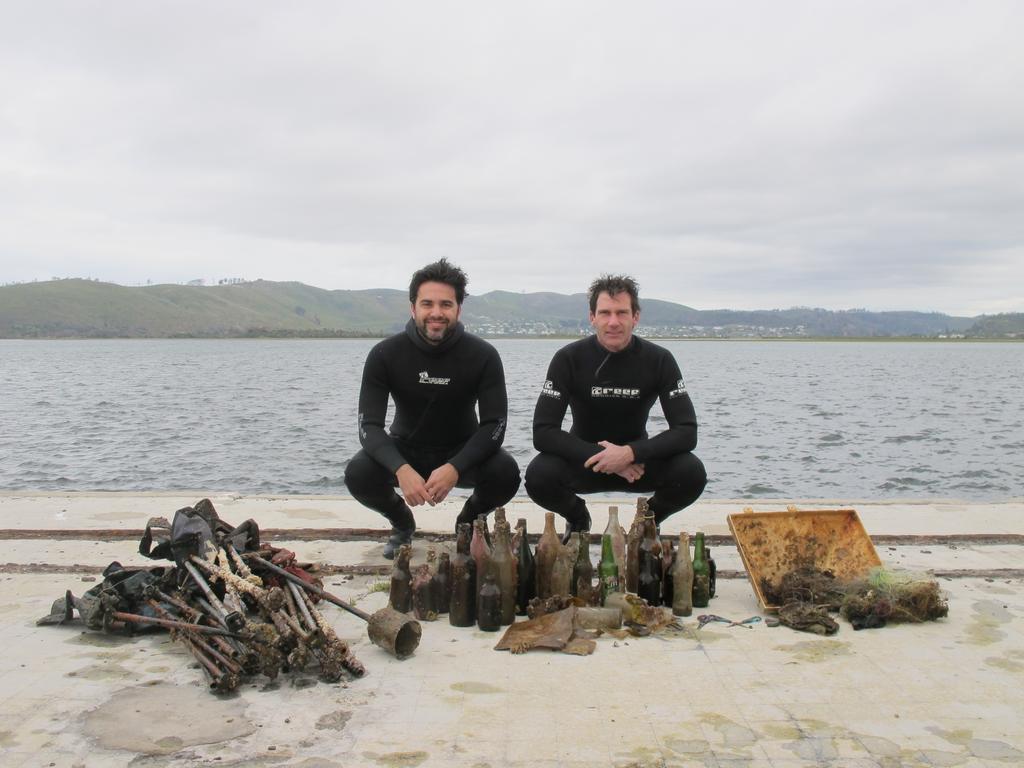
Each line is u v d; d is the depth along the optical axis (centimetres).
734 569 586
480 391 587
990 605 509
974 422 2870
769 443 2223
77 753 329
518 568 496
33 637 452
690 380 5803
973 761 323
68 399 3678
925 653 432
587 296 599
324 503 786
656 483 602
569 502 594
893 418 2995
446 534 665
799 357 13200
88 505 776
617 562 517
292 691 388
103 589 464
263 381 5344
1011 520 719
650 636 459
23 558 602
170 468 1752
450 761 323
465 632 471
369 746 335
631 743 338
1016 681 398
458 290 569
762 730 348
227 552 475
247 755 328
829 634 458
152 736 342
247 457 1905
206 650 408
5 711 364
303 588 452
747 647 442
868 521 714
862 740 340
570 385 599
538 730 349
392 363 588
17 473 1686
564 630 451
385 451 557
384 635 425
